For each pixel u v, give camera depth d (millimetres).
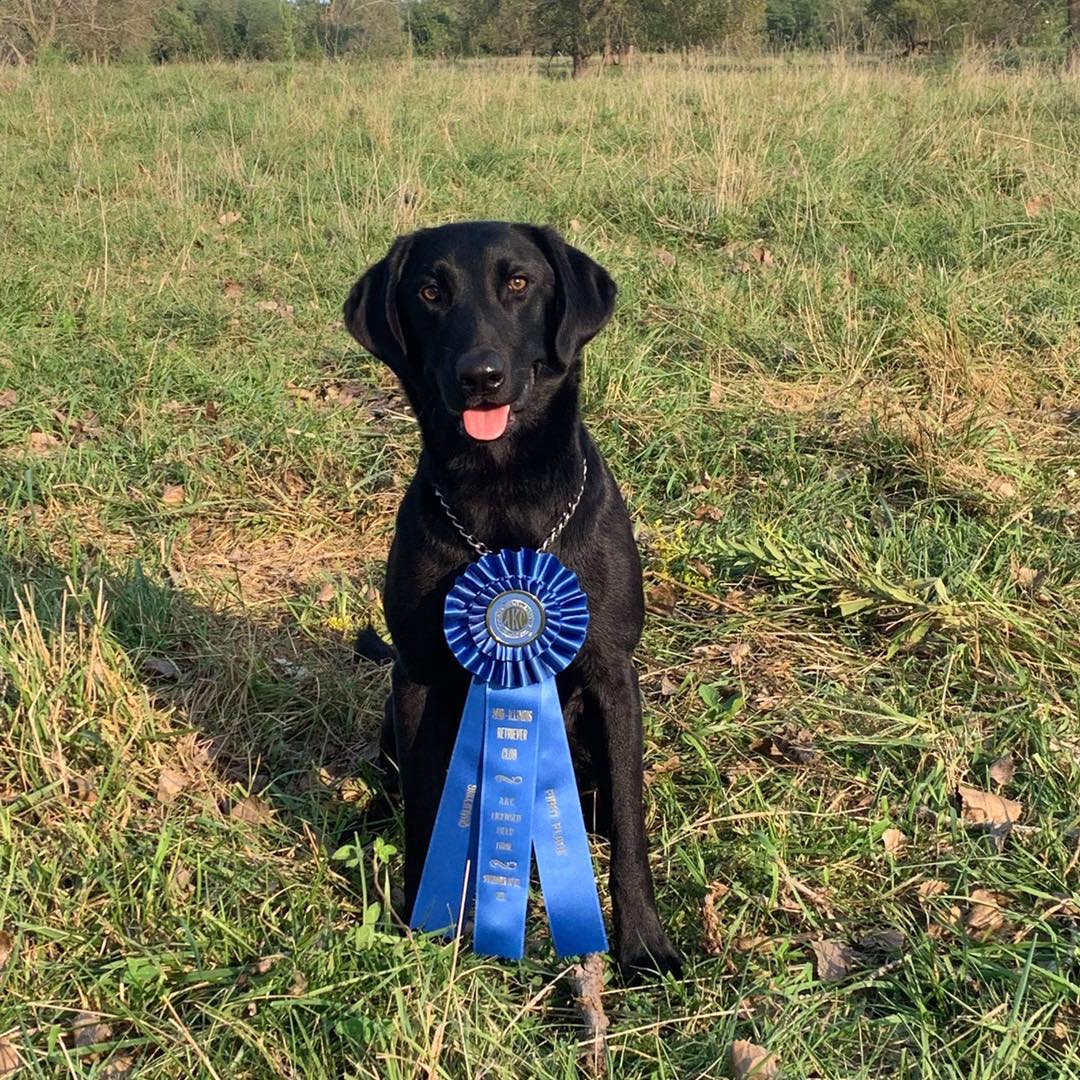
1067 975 2260
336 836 2900
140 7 23531
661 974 2400
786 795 2908
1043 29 13906
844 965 2391
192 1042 2086
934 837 2742
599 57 22875
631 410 4969
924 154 8172
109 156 10180
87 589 3633
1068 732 3045
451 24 27406
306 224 7934
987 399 5078
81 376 5598
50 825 2789
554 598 2506
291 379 5688
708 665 3541
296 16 17547
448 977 2258
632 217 7578
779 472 4523
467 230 2738
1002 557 3764
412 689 2680
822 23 17859
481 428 2459
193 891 2625
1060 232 6672
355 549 4430
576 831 2523
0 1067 2143
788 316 5992
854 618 3674
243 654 3570
